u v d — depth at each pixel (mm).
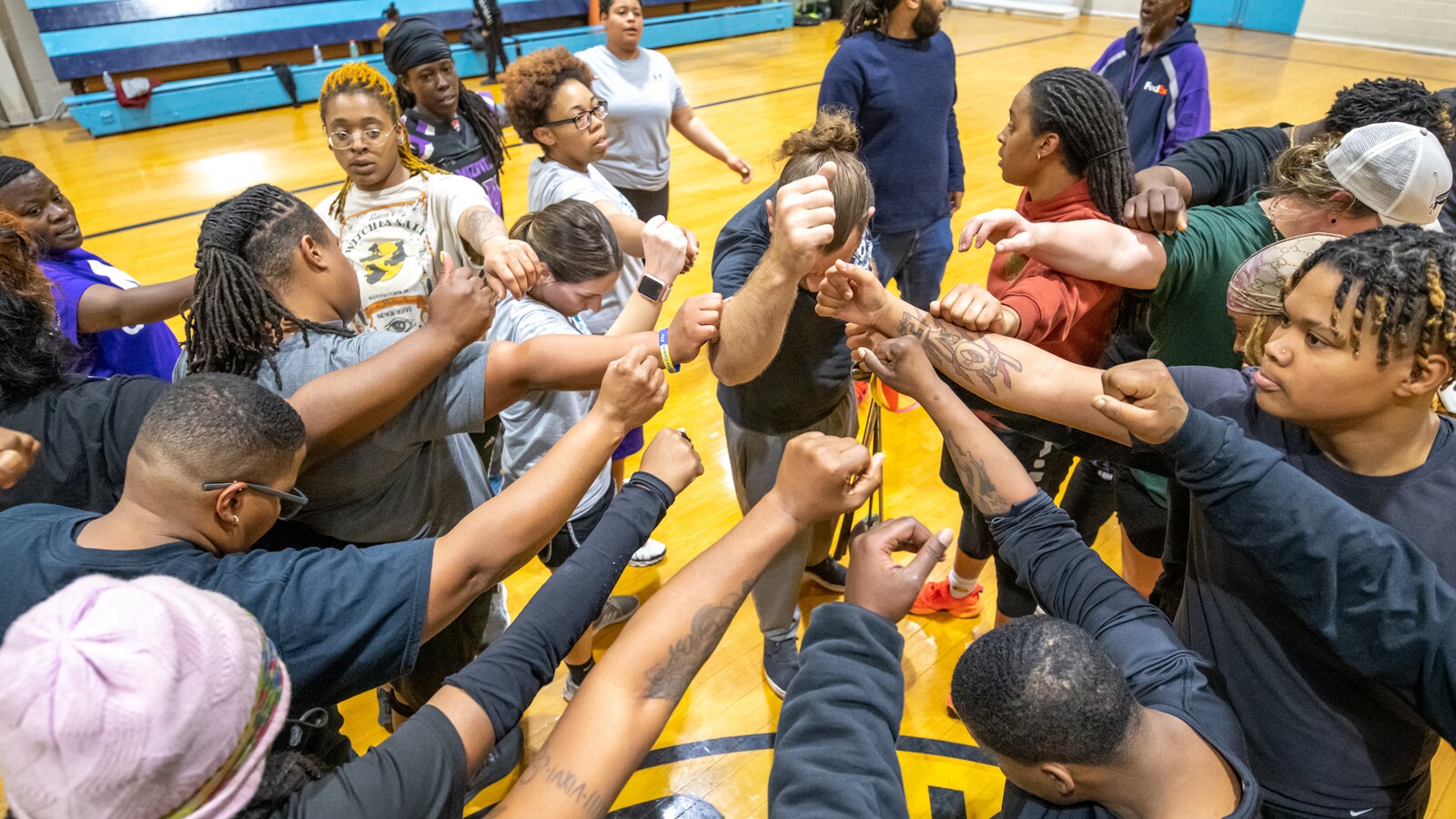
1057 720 887
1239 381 1185
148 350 2305
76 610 659
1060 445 1510
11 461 1128
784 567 2094
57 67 8078
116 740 618
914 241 3246
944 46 3041
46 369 1388
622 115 3391
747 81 9195
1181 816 883
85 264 2238
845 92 2967
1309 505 882
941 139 3109
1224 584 1070
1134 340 1931
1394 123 1394
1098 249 1368
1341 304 917
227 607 738
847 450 987
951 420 1207
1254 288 1385
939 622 2559
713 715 2268
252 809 762
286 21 9055
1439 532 973
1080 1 12906
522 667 904
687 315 1235
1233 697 1081
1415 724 1019
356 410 1185
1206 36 11047
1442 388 927
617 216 2361
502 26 9531
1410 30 10047
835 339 1844
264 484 1076
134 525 1025
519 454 1951
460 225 1977
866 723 909
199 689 659
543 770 864
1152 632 1057
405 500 1432
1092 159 1448
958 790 2055
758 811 2021
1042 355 1232
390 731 2117
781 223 1119
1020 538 1174
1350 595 885
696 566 980
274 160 6949
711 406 3617
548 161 2574
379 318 2090
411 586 998
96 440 1366
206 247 1297
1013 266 1582
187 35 8578
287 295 1351
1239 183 2000
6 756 636
